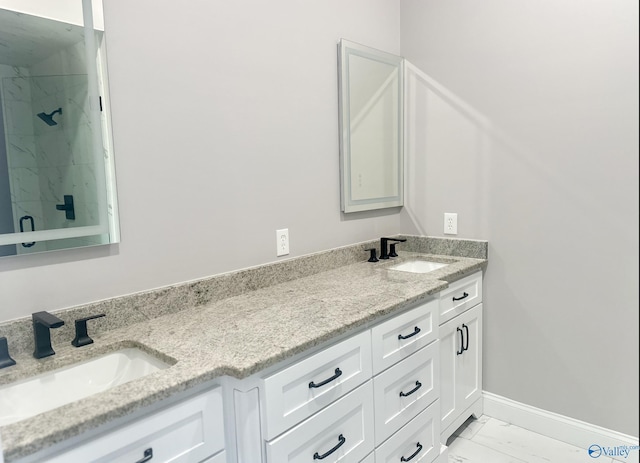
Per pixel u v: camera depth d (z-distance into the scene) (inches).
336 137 89.9
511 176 89.4
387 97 100.0
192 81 65.1
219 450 46.3
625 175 76.6
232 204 71.5
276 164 78.2
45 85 51.1
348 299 66.8
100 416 35.6
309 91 83.4
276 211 78.7
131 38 58.3
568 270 84.2
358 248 96.1
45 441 32.8
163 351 48.4
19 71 49.3
